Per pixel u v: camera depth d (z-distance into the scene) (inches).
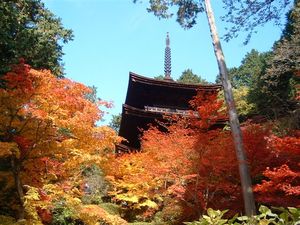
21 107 353.7
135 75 824.9
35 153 368.5
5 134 359.6
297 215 102.7
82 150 370.3
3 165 396.8
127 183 697.0
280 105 890.7
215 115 474.3
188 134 526.3
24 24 645.3
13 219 357.4
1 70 462.9
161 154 496.1
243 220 115.8
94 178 794.2
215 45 446.3
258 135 419.2
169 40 1166.3
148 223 616.4
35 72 353.7
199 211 432.1
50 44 626.8
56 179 402.9
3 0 546.0
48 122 354.9
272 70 850.1
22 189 384.2
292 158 377.1
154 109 868.0
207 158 431.5
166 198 576.4
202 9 518.0
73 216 464.4
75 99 362.3
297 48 795.4
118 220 405.7
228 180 441.1
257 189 345.7
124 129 872.9
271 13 445.7
